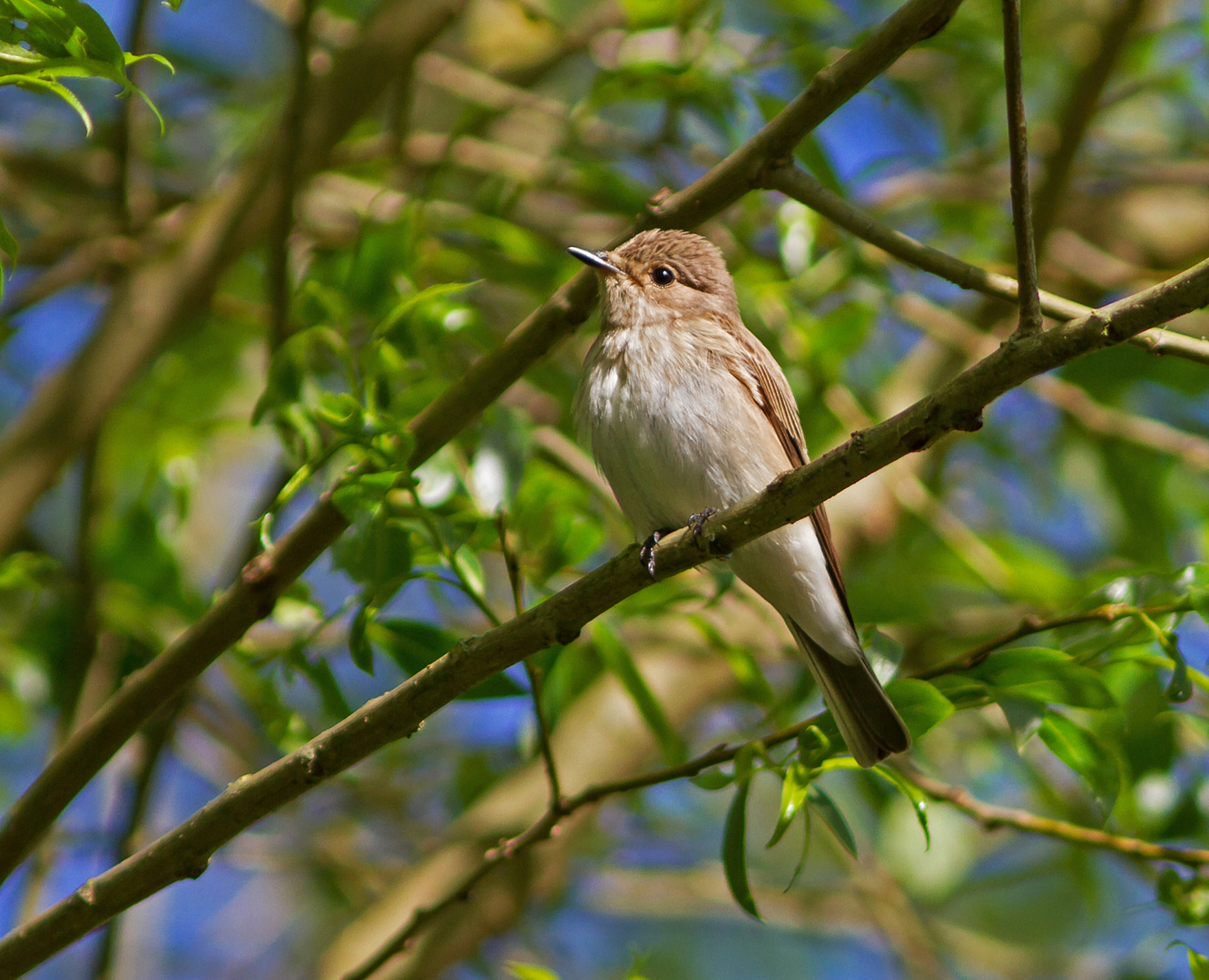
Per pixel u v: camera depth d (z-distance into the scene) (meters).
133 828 10.00
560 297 7.81
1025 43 14.27
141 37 11.07
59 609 11.10
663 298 9.46
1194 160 14.93
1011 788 13.48
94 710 10.76
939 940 13.53
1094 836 7.94
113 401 10.27
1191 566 7.36
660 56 10.73
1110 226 14.98
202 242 10.59
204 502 14.80
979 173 13.70
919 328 13.70
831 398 11.22
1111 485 13.00
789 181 7.50
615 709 12.42
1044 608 11.86
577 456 10.80
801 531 8.66
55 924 6.64
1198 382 13.15
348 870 13.33
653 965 15.08
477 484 8.34
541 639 6.39
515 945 13.34
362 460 7.41
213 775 12.80
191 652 7.57
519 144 14.38
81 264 11.99
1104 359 13.14
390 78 10.99
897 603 12.68
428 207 10.12
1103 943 14.56
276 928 15.33
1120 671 7.81
